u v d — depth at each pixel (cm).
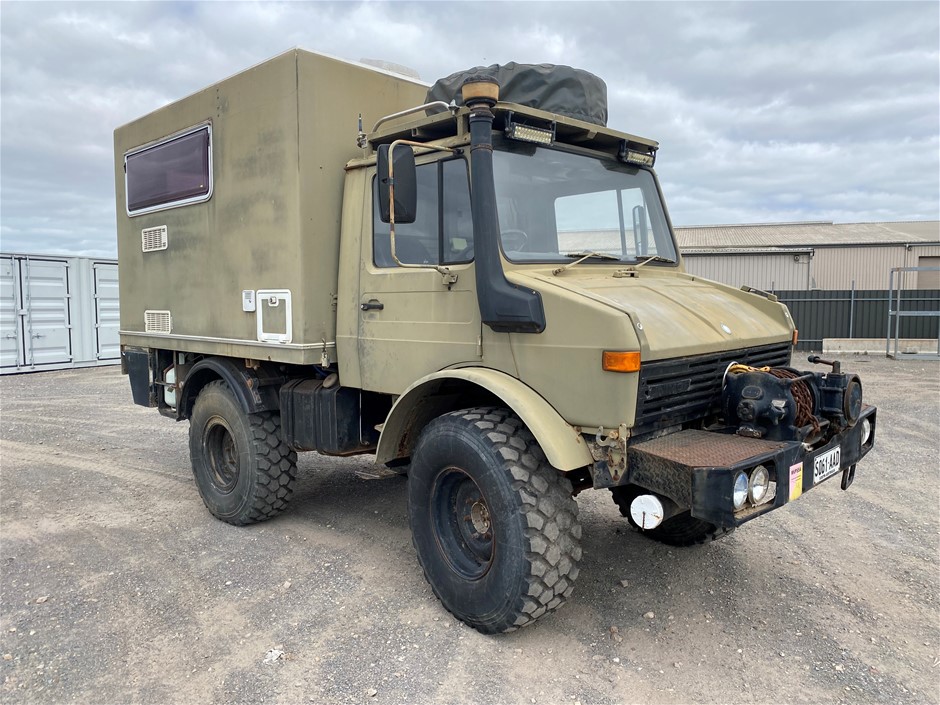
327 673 306
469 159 351
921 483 598
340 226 435
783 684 299
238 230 471
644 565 425
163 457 708
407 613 360
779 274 2434
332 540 467
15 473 645
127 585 396
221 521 507
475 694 291
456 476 347
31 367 1417
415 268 378
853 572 415
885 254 3062
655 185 453
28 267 1405
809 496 563
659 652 326
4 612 363
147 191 574
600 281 358
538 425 306
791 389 319
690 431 335
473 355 351
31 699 289
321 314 429
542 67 381
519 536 309
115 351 1568
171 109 536
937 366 1447
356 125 446
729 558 436
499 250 335
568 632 343
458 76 394
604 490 572
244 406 473
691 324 339
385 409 456
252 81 449
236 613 362
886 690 295
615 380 297
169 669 310
